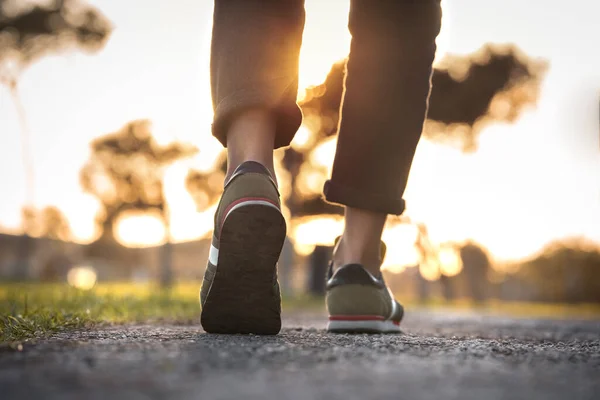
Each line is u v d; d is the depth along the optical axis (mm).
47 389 743
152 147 23672
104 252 33750
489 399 730
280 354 1087
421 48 1808
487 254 18688
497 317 6617
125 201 25078
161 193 24047
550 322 5141
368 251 1978
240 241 1461
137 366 909
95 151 24656
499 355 1174
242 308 1532
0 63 17062
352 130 1834
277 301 1540
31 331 1606
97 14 17094
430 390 773
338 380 831
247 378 830
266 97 1526
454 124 15922
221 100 1558
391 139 1828
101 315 2553
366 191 1882
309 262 17406
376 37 1803
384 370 928
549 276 28125
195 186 18781
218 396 700
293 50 1588
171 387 753
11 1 16781
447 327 3609
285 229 1463
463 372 928
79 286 4234
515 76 15562
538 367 1020
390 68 1803
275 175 1546
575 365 1059
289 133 1604
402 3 1784
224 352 1093
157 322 2549
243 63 1549
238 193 1466
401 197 1919
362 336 1692
